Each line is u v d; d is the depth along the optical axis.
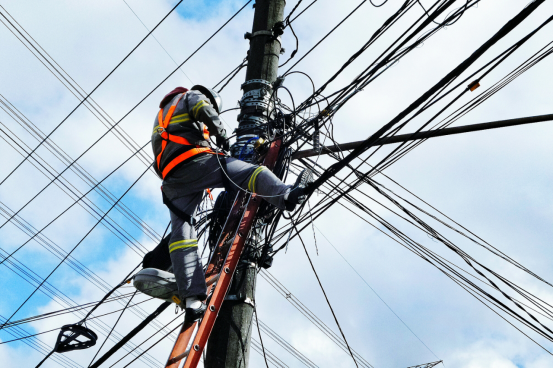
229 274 4.29
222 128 4.40
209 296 4.42
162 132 4.37
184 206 4.36
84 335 4.85
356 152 4.21
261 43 6.61
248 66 6.52
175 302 4.25
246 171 4.27
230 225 5.02
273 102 6.14
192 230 4.37
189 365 3.74
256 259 5.42
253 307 5.20
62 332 4.86
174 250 4.23
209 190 5.41
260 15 6.86
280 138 5.38
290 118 5.88
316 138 5.38
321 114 5.25
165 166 4.32
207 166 4.26
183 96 4.45
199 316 4.11
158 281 4.21
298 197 4.04
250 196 4.88
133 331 5.37
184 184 4.32
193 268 4.17
